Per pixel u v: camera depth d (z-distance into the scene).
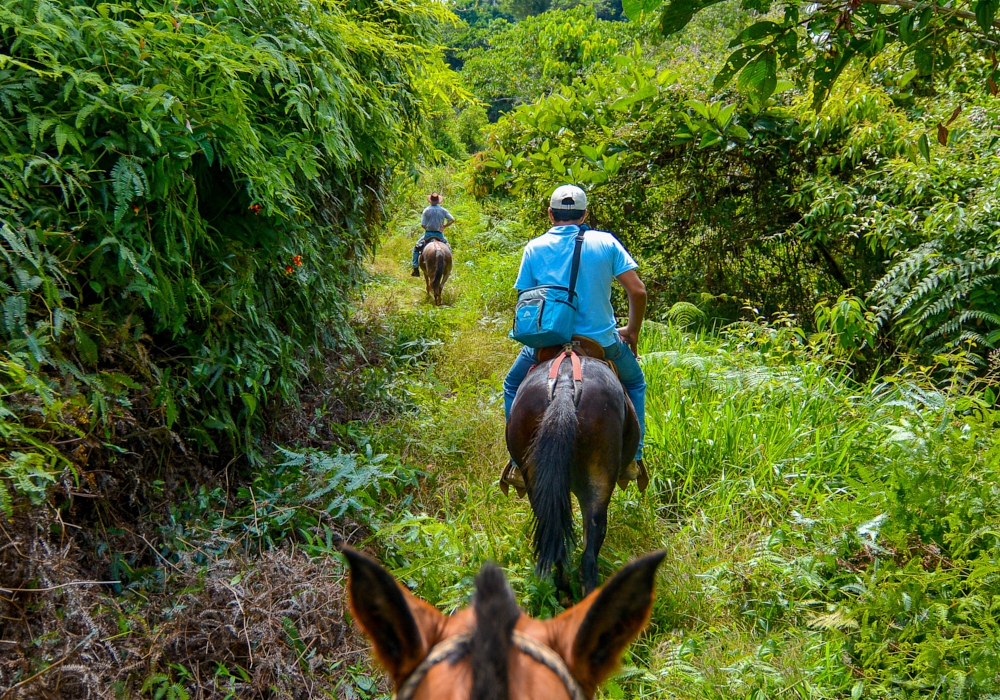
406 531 4.44
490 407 6.53
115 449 3.58
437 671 1.33
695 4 2.79
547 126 9.66
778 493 4.85
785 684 3.32
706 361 6.41
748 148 8.62
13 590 2.67
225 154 3.90
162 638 3.22
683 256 9.73
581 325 4.10
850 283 8.41
